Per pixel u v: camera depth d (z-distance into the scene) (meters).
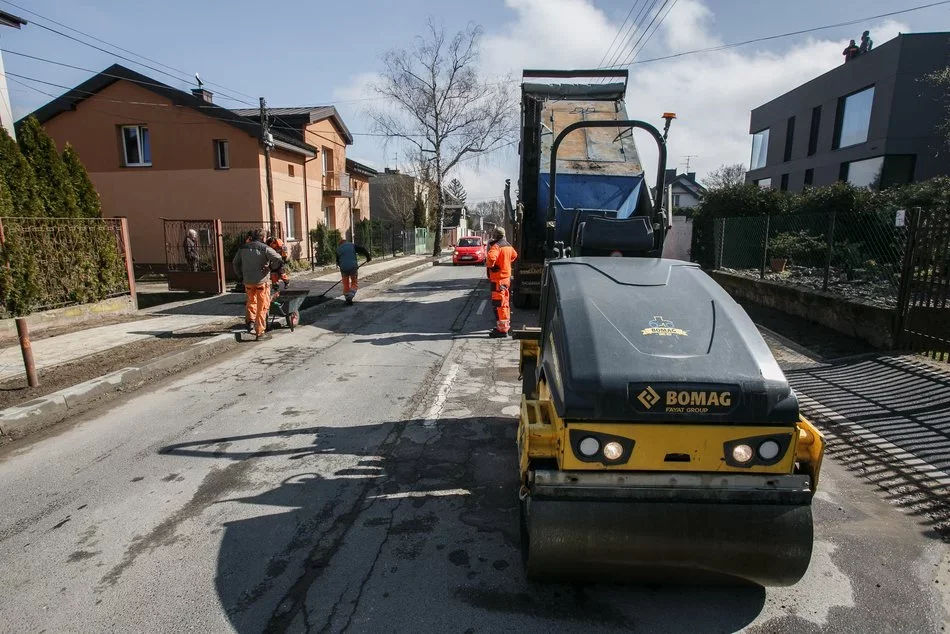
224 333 8.76
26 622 2.57
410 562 3.04
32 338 8.42
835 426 5.03
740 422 2.40
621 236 4.71
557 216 9.33
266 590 2.81
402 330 9.65
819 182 19.83
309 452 4.50
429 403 5.73
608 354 2.51
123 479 4.02
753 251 13.68
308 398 5.89
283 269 9.41
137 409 5.54
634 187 9.44
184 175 20.50
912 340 6.48
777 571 2.52
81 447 4.59
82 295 10.20
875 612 2.69
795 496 2.48
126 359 7.00
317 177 25.16
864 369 6.29
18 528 3.36
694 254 18.23
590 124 5.22
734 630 2.56
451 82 31.23
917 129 15.96
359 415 5.36
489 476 4.09
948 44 15.50
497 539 3.27
